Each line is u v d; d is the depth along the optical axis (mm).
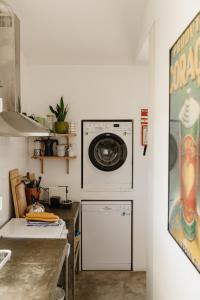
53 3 2775
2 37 2445
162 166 1986
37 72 3830
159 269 2084
